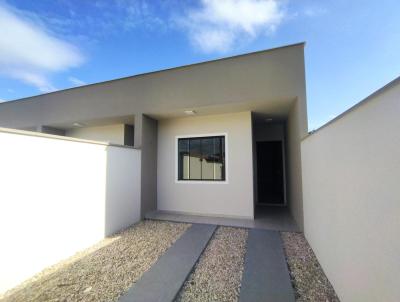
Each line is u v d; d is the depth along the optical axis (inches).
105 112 235.9
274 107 202.8
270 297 87.0
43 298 90.4
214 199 225.3
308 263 118.5
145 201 221.0
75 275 108.7
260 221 202.2
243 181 216.7
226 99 190.5
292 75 173.3
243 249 139.3
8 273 99.7
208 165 231.9
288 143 239.8
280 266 113.7
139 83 223.0
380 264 54.9
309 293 91.0
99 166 162.4
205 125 232.7
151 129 237.9
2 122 297.3
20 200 106.9
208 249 140.3
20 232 106.2
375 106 57.2
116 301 86.3
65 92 259.0
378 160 55.7
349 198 75.5
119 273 109.3
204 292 93.4
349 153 75.3
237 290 94.3
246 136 217.3
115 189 179.0
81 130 300.5
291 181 221.9
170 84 210.7
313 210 131.1
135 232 176.1
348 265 76.5
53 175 125.4
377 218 56.4
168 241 153.9
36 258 113.0
